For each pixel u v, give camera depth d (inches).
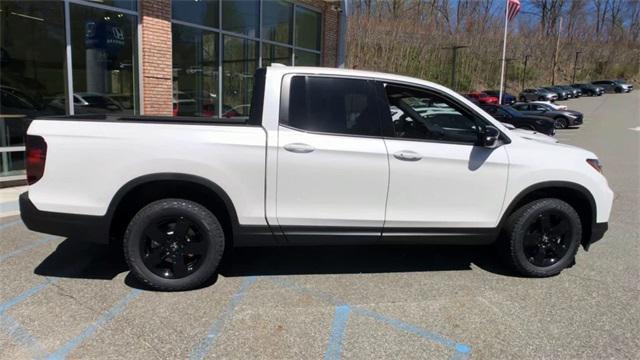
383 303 158.1
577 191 179.9
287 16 574.9
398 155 165.9
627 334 140.6
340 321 145.2
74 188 156.1
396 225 169.9
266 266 189.2
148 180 155.9
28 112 340.8
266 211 162.7
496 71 2172.7
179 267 162.4
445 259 200.7
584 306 158.6
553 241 182.2
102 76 375.2
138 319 143.7
